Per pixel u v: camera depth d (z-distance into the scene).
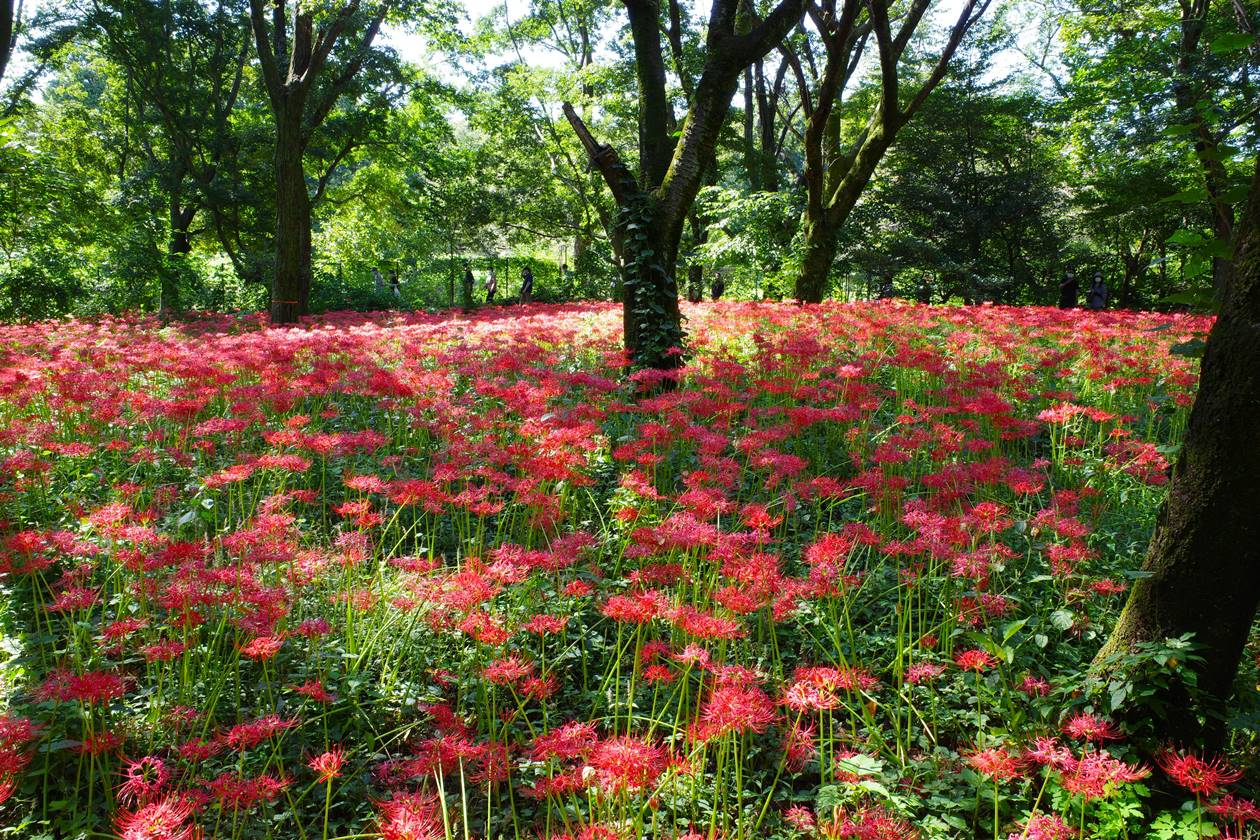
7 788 2.10
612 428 6.45
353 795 2.91
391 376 5.76
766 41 7.71
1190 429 2.80
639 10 8.03
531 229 29.27
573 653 3.68
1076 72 19.06
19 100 22.06
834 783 2.73
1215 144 3.15
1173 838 2.51
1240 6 8.67
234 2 22.42
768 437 4.74
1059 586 3.87
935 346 8.21
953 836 2.69
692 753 2.57
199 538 4.42
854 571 4.32
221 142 23.28
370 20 17.70
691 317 10.95
